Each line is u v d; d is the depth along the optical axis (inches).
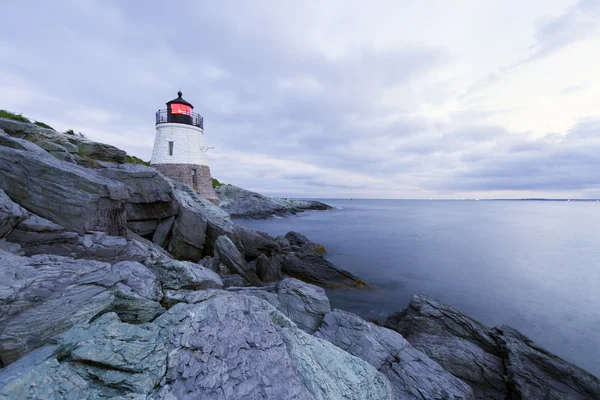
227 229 660.7
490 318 587.5
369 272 866.8
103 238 299.0
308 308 398.0
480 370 336.2
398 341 334.6
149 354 163.0
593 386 307.7
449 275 860.6
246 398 157.6
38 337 163.8
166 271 313.9
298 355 209.0
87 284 206.4
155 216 565.0
